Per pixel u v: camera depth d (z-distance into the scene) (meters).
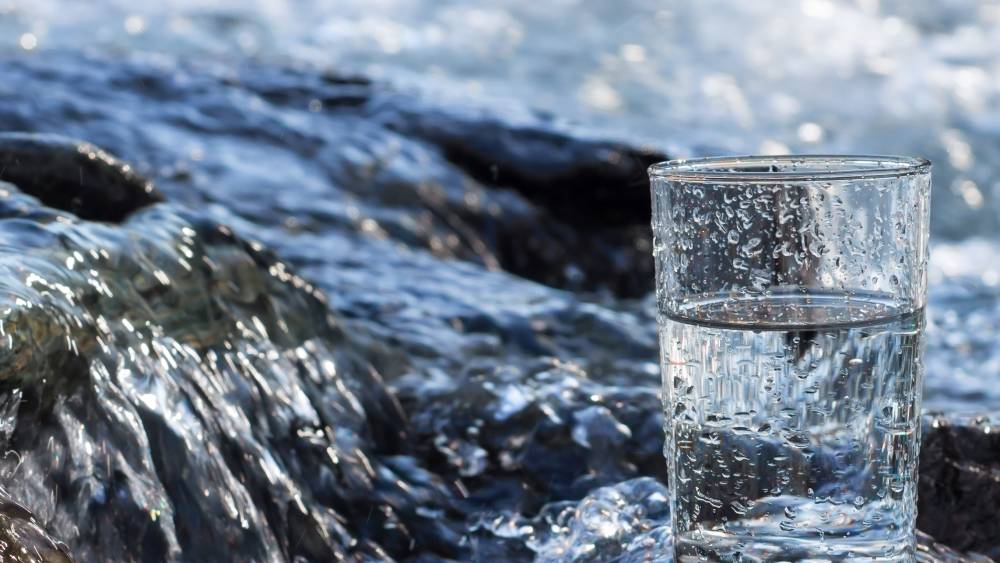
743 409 0.79
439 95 2.19
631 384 1.07
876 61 5.14
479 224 1.77
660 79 4.65
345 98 2.10
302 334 0.97
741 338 0.79
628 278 1.82
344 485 0.93
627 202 1.88
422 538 0.92
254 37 4.42
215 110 1.91
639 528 0.91
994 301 1.73
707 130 4.07
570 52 4.89
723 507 0.79
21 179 0.95
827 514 0.79
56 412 0.83
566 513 0.93
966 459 0.95
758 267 0.79
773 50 5.18
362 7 5.13
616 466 0.96
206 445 0.88
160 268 0.91
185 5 4.56
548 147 1.88
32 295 0.83
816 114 4.45
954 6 5.94
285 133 1.86
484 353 1.09
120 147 1.67
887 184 0.78
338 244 1.43
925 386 1.23
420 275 1.33
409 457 0.97
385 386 0.99
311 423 0.94
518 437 0.98
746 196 0.78
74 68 2.04
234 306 0.94
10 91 1.82
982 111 4.54
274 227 1.47
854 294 0.79
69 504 0.82
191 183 1.58
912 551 0.81
